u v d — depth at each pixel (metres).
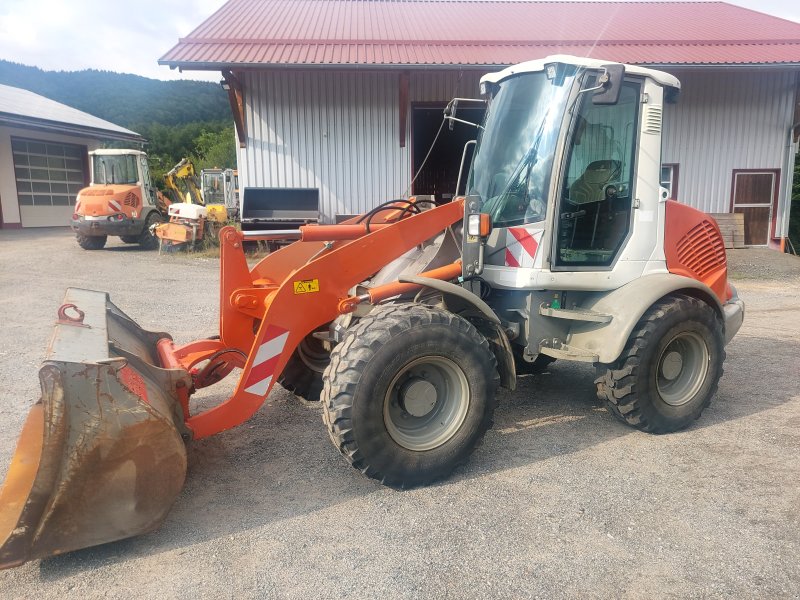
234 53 12.04
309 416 4.36
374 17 15.47
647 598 2.40
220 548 2.73
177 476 2.75
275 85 13.23
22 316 7.52
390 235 3.62
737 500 3.14
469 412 3.34
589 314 3.75
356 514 3.02
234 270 3.87
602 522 2.94
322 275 3.45
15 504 2.68
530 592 2.44
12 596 2.41
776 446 3.82
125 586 2.47
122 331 3.75
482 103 4.44
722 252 4.57
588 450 3.77
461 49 12.86
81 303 3.52
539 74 3.79
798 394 4.84
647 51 13.10
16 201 20.47
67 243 15.87
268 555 2.68
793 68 12.33
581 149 3.69
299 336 3.43
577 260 3.80
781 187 14.41
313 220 13.26
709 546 2.74
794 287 10.52
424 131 14.46
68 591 2.44
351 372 3.05
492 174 3.98
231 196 18.30
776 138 14.26
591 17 16.19
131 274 10.95
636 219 3.92
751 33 14.48
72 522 2.53
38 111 21.47
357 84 13.34
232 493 3.24
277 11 15.73
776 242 14.61
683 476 3.41
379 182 13.70
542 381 5.16
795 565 2.60
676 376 4.04
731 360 5.85
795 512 3.03
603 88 3.34
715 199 14.38
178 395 3.27
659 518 2.98
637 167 3.89
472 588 2.46
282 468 3.54
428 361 3.25
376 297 3.66
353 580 2.51
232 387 4.95
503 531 2.87
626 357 3.75
